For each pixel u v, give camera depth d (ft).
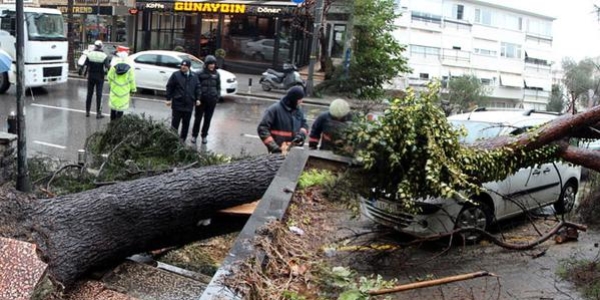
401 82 41.88
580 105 27.20
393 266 17.42
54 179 22.34
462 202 19.43
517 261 19.22
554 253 20.20
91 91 46.83
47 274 12.93
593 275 17.81
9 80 55.21
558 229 20.03
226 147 39.19
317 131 20.85
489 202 21.67
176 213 17.43
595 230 23.03
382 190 15.83
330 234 14.10
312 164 17.10
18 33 20.71
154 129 26.08
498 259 19.40
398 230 18.43
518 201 22.99
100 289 15.06
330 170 16.84
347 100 18.45
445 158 15.58
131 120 26.00
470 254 19.75
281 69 80.38
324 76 38.96
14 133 25.34
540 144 17.79
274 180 16.21
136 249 17.17
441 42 111.55
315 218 14.73
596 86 26.63
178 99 34.81
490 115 25.99
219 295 10.02
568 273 18.12
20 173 20.52
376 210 18.07
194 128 37.65
